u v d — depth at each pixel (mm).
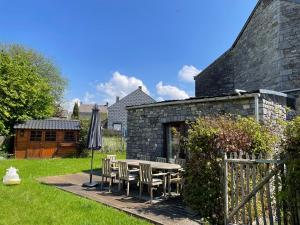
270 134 7164
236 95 9727
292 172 4406
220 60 16656
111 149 27406
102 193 9180
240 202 5430
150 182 8188
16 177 9898
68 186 10273
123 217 6457
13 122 23609
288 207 4512
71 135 24266
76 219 6230
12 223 5898
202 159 6219
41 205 7258
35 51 37406
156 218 6453
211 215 6035
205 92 17219
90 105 66000
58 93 38656
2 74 24047
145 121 13711
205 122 6793
